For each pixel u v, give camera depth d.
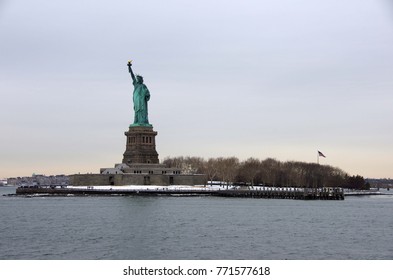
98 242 159.25
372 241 164.00
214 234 175.62
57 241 161.00
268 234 176.75
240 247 152.38
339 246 155.00
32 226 195.25
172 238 166.62
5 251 146.25
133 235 172.62
